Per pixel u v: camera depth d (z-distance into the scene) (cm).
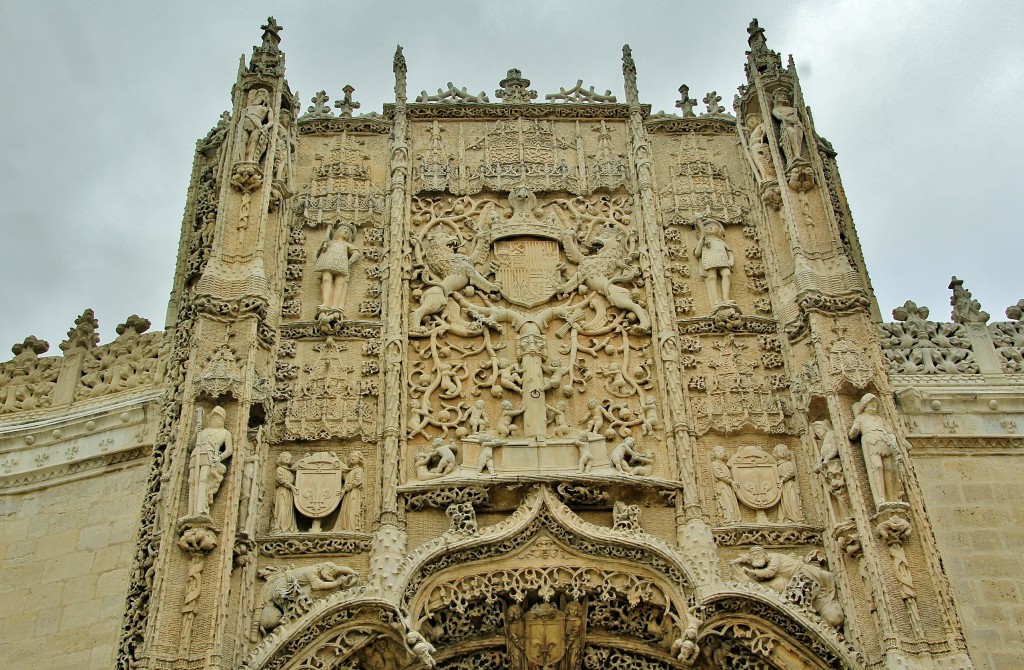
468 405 1596
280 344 1633
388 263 1716
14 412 1686
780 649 1400
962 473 1558
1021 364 1677
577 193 1838
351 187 1827
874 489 1409
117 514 1520
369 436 1564
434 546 1429
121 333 1720
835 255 1647
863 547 1388
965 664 1294
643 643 1475
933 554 1373
